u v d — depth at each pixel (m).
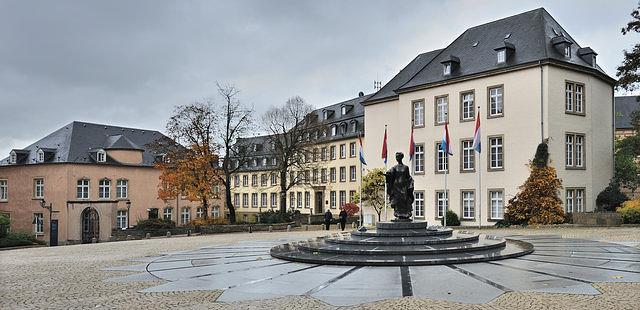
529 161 35.62
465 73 40.03
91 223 51.06
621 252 18.08
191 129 46.00
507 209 35.53
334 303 10.44
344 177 67.12
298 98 57.91
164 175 45.81
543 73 35.38
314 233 35.16
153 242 30.50
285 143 57.25
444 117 41.34
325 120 68.19
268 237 31.70
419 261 15.04
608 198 36.84
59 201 51.41
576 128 36.75
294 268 15.36
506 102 37.19
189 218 61.56
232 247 23.98
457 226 38.41
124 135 60.75
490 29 42.25
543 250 18.77
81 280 14.34
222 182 48.34
